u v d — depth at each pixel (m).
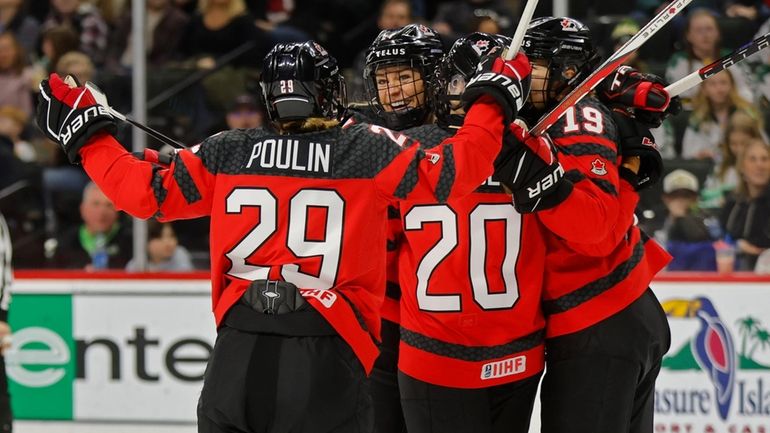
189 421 17.84
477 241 10.30
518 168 9.42
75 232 18.48
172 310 17.83
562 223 9.71
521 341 10.62
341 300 9.19
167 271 18.02
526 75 9.24
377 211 9.31
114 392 18.00
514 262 10.35
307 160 9.23
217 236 9.35
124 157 9.45
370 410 9.34
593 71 10.17
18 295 18.17
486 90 9.02
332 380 9.00
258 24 19.27
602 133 10.08
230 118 18.66
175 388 17.86
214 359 9.25
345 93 9.80
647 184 10.57
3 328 13.11
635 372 10.68
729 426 16.77
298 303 9.11
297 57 9.39
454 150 9.07
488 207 10.27
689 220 17.20
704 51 17.53
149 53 18.72
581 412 10.55
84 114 9.45
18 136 19.34
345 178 9.20
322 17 20.45
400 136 9.44
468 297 10.41
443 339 10.56
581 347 10.59
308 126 9.39
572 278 10.57
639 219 17.34
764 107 17.27
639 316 10.74
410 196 9.20
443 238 10.38
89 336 18.03
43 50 19.75
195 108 18.55
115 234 18.27
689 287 16.78
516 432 10.95
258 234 9.20
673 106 10.76
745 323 16.69
